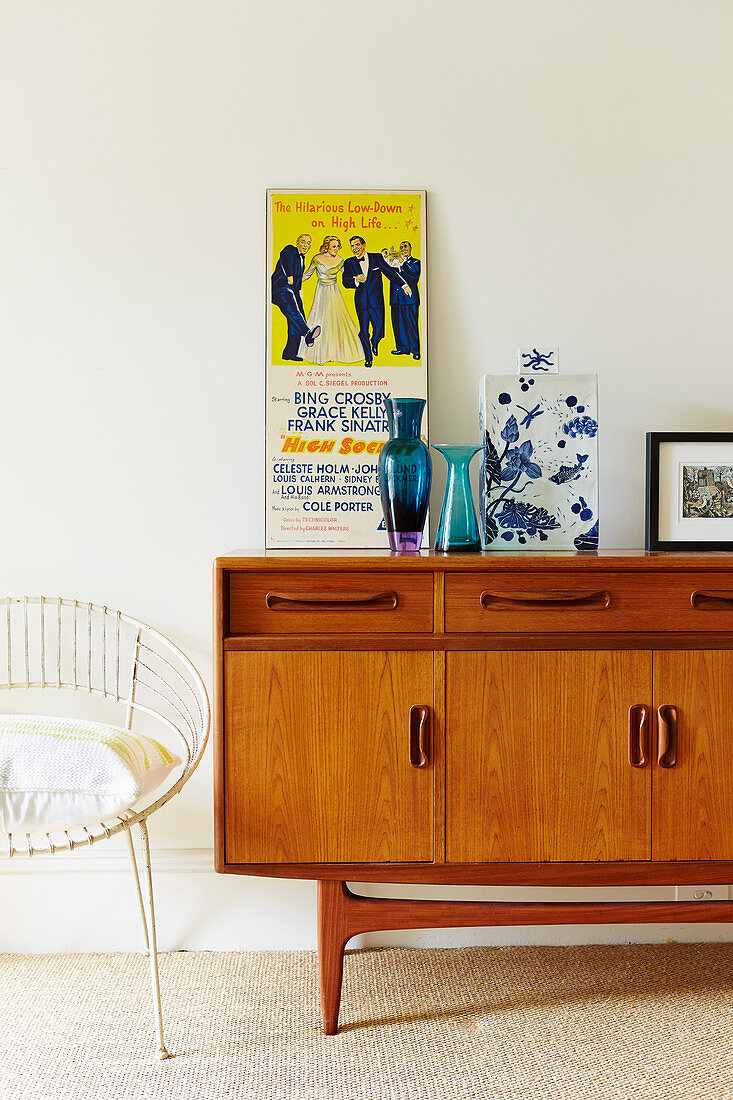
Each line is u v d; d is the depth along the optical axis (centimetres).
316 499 212
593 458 200
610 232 216
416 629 171
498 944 214
